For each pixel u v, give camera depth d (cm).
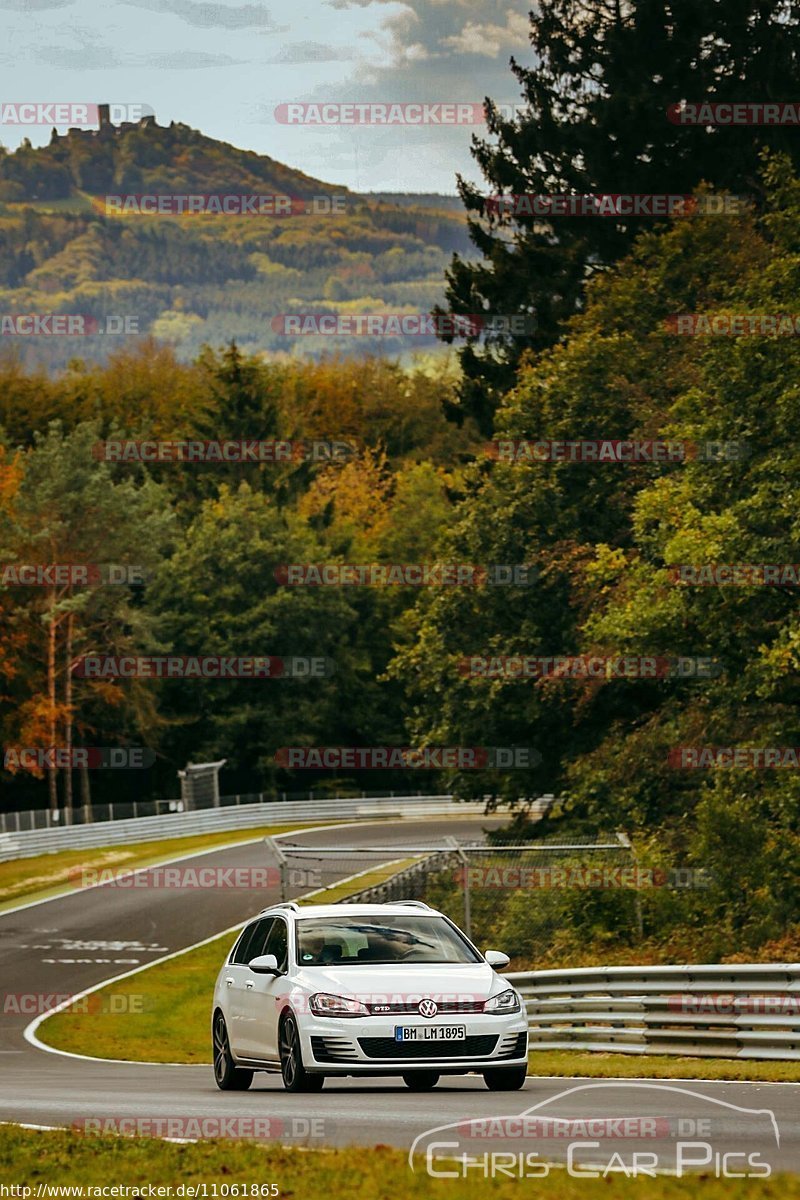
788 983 4822
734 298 9812
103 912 13988
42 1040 8225
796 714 8881
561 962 8575
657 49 14162
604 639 10669
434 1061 3872
